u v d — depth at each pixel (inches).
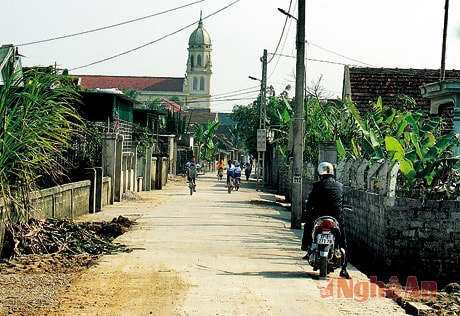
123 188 1254.9
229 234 685.3
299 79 781.9
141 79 6929.1
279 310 345.1
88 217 878.4
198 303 357.1
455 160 590.9
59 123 534.3
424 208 548.7
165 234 674.8
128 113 1332.4
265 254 546.9
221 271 459.2
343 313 343.3
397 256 550.9
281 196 1470.2
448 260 546.9
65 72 631.2
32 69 523.2
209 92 7313.0
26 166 505.4
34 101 504.7
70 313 331.0
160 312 335.6
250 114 2337.6
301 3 775.1
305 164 1080.8
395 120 818.8
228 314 333.7
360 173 689.0
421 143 640.4
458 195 592.7
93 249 547.5
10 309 338.3
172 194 1435.8
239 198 1334.9
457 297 433.1
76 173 964.0
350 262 637.9
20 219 531.8
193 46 7308.1
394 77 1221.7
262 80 1779.0
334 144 922.1
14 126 494.3
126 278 427.2
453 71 1234.6
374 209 590.9
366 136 770.8
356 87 1202.6
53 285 403.5
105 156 1101.7
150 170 1581.0
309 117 1112.2
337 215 451.5
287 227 783.1
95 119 1143.6
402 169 591.2
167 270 458.6
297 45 779.4
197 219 847.7
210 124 3440.0
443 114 1023.0
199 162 3248.0
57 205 749.9
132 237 646.5
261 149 1723.7
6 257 502.6
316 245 446.9
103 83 6830.7
